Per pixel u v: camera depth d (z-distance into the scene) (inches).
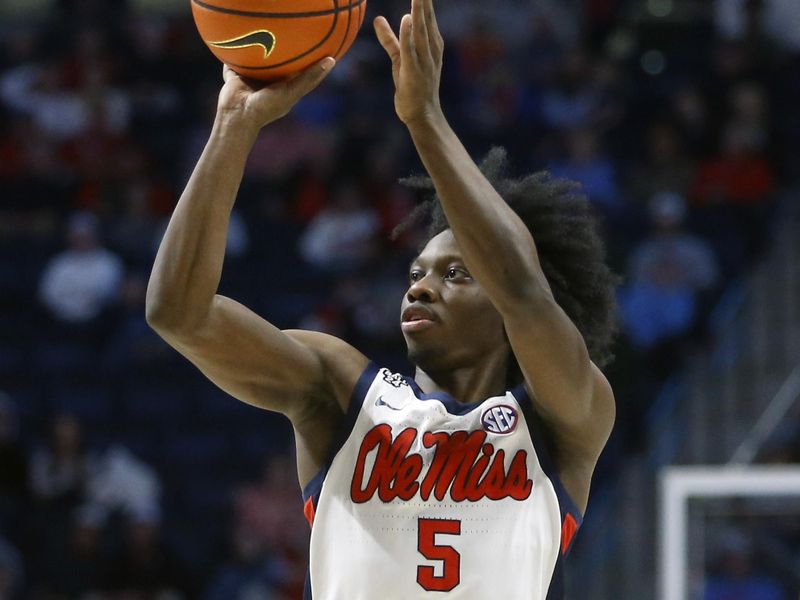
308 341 188.9
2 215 768.3
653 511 536.1
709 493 452.8
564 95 824.9
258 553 580.1
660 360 620.4
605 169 746.8
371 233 733.3
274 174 780.6
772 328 604.7
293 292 716.0
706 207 733.9
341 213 736.3
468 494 179.6
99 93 826.2
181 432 671.8
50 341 704.4
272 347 181.0
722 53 842.2
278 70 177.9
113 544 576.4
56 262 718.5
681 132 781.3
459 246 171.8
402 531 178.2
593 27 898.7
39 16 924.0
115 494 608.7
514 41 887.1
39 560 573.6
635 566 529.7
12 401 682.2
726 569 448.1
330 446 184.9
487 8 900.0
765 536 448.5
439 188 169.8
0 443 597.3
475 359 188.1
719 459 534.6
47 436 650.2
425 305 186.7
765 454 518.3
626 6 906.1
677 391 583.8
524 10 902.4
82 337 706.2
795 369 566.6
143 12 936.3
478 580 176.2
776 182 764.0
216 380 182.9
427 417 182.9
